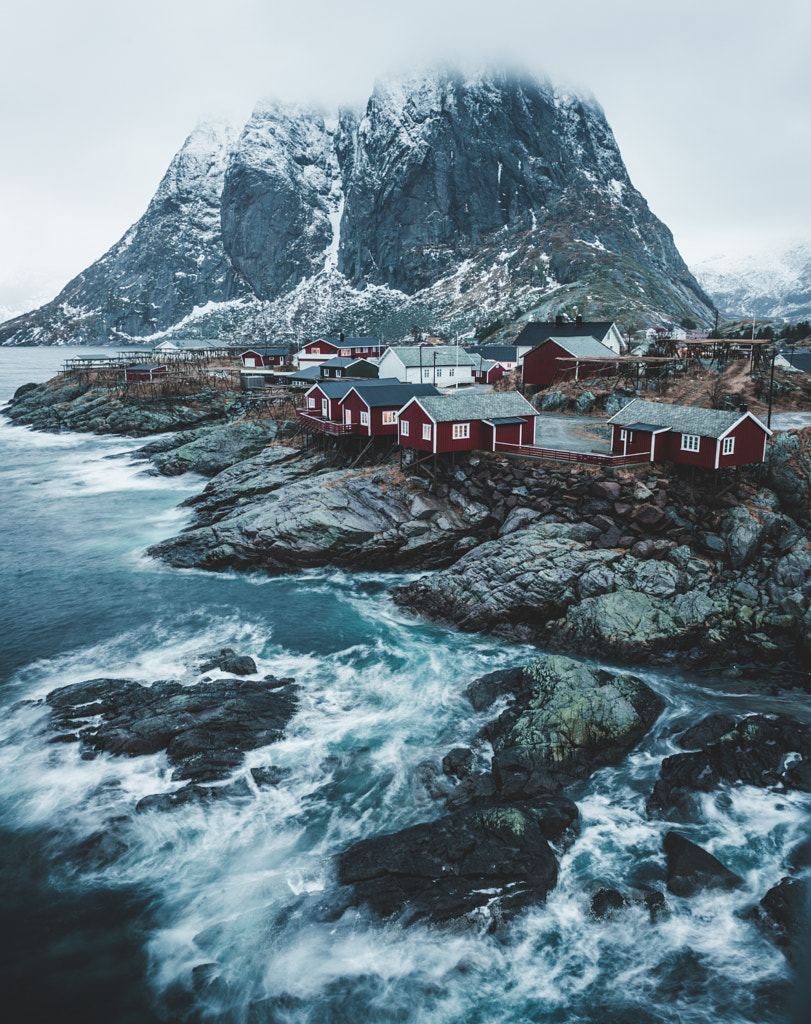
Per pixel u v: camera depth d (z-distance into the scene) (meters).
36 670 34.62
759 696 31.42
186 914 21.00
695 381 65.75
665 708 30.44
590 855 22.72
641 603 36.47
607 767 26.80
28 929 20.61
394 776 26.55
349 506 48.31
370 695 32.25
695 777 25.50
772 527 40.50
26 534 56.56
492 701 30.81
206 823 24.22
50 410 112.81
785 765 26.25
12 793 25.59
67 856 22.98
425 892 20.92
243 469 64.31
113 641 37.94
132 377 118.38
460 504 47.53
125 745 27.42
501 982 18.86
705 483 43.72
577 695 28.56
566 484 44.25
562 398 67.88
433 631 38.94
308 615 41.16
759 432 42.78
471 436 48.88
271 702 30.66
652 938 19.97
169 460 76.94
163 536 55.62
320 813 24.77
